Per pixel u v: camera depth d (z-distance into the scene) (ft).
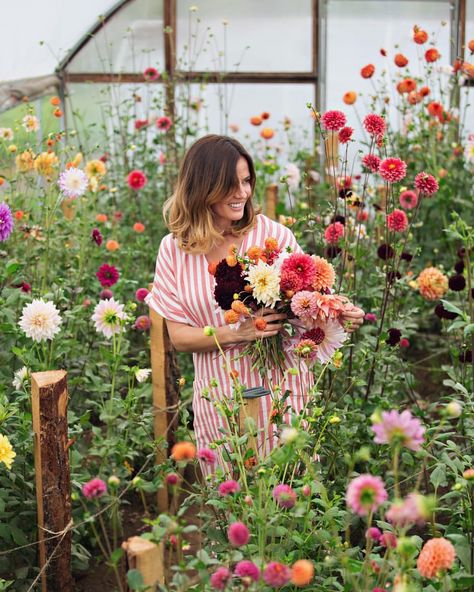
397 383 11.62
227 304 8.41
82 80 23.61
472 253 13.35
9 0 17.71
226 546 7.77
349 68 23.94
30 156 14.19
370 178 22.39
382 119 10.98
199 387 9.53
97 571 10.39
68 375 11.93
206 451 7.14
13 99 18.74
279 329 8.69
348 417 10.28
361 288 13.55
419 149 18.62
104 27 23.52
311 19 23.73
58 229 14.82
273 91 24.21
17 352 10.09
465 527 8.23
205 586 7.15
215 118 24.35
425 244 17.85
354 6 23.62
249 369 9.21
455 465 8.40
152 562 6.79
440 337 16.10
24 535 9.28
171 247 9.53
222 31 23.91
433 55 16.24
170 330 9.54
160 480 7.84
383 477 10.44
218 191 8.96
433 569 5.94
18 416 9.65
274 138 24.40
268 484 7.27
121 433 11.26
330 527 7.75
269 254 8.53
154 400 11.96
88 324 13.25
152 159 20.97
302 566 5.93
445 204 17.98
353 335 11.28
